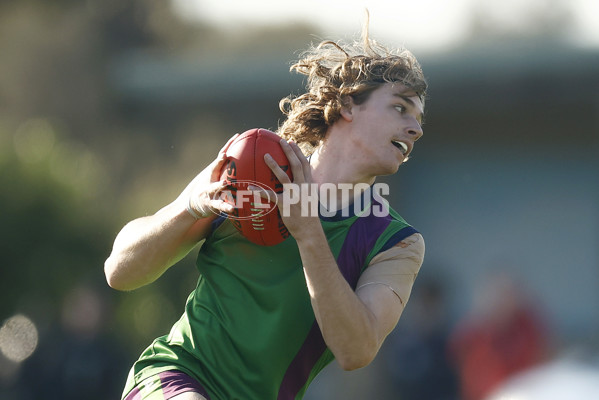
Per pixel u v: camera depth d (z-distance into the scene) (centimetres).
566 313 5450
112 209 4775
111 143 5928
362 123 1300
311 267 1168
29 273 4284
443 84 5109
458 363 3628
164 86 5603
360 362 1191
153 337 4281
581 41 4981
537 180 5509
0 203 4297
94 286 3762
